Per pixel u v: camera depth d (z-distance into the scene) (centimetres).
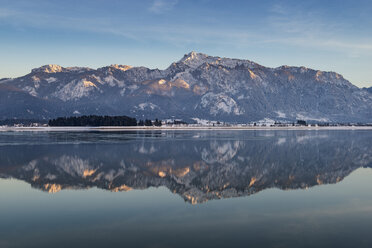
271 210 2728
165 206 2862
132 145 8381
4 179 4022
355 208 2778
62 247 1992
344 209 2752
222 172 4631
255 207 2830
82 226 2341
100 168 4841
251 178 4200
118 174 4394
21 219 2498
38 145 8212
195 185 3756
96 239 2111
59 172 4494
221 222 2423
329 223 2395
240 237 2138
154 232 2227
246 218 2519
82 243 2047
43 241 2078
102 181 3934
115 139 10744
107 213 2650
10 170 4625
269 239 2105
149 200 3072
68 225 2362
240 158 6128
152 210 2734
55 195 3250
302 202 2991
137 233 2209
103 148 7525
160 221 2445
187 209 2767
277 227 2314
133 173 4478
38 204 2917
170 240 2094
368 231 2236
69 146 7962
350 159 6097
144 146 8138
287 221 2442
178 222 2425
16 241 2078
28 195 3244
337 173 4591
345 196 3219
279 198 3148
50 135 13262
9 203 2952
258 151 7319
